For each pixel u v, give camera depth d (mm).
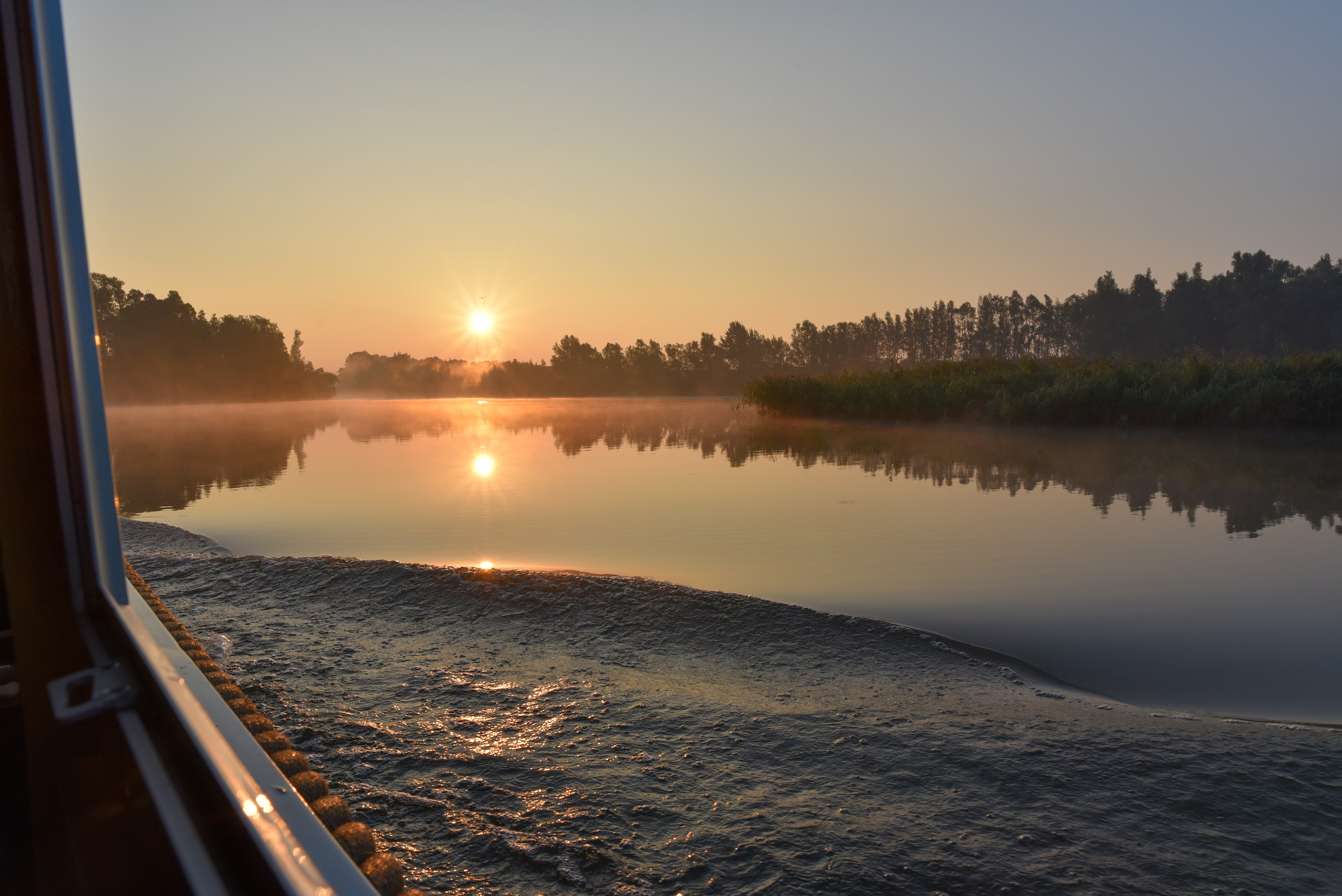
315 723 3117
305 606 4902
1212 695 3365
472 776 2676
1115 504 7867
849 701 3371
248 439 19797
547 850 2215
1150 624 4250
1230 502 7879
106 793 1027
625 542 6496
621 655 3998
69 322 1165
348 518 7891
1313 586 4863
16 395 1166
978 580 5125
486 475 11273
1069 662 3783
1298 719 3102
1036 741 2922
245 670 3754
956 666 3781
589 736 3008
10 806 1309
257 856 615
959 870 2129
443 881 2086
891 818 2400
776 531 6820
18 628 1202
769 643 4098
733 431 19422
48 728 1224
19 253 1171
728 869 2133
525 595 4824
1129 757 2779
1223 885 2068
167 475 11938
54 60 1122
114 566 1256
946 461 11891
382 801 2504
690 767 2746
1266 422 15039
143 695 986
